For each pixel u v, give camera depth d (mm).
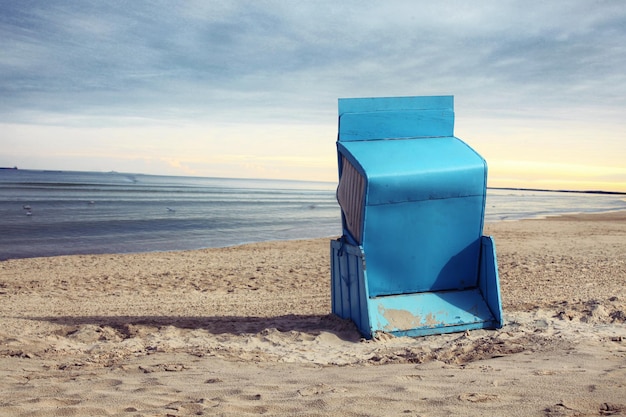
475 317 7516
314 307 9906
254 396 4293
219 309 9773
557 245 20672
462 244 7742
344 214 8141
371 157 7547
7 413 3836
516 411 3637
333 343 7039
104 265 16000
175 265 16031
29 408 3963
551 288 11172
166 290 12000
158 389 4594
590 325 7465
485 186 7605
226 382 4875
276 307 9945
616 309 8289
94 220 33406
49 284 12766
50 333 7555
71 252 19812
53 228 28125
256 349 6738
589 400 3793
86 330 7605
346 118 8016
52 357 6262
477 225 7723
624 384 4203
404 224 7430
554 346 6164
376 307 7359
